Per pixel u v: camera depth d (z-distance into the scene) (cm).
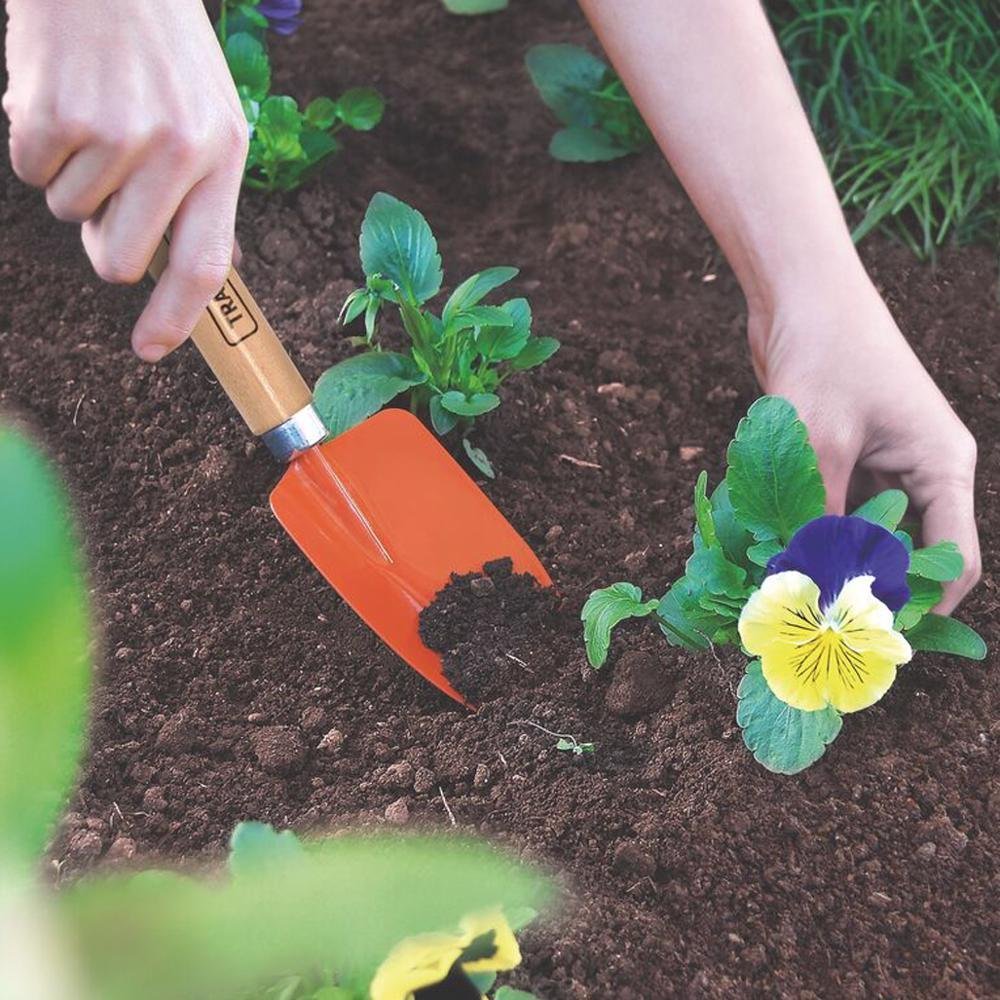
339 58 128
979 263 115
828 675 80
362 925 65
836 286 92
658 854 85
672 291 116
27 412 104
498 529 96
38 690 32
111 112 78
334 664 94
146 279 109
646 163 121
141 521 100
